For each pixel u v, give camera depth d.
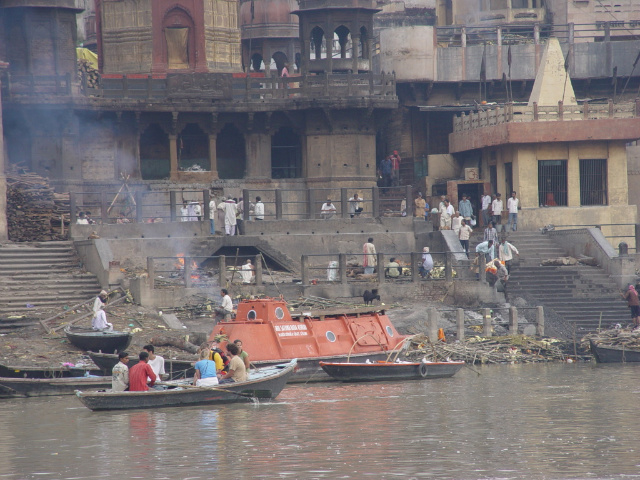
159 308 143.50
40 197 172.38
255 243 169.00
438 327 146.62
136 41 199.00
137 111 192.50
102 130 193.12
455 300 157.38
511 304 157.00
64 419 91.69
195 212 171.12
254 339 116.81
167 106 193.88
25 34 188.62
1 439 81.94
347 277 162.88
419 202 187.12
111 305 141.50
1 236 163.62
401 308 151.50
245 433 82.25
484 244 163.00
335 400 102.19
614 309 155.75
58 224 171.38
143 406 96.81
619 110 193.50
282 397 105.00
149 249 161.88
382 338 127.38
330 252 173.38
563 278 164.00
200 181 198.25
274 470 67.81
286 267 169.25
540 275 164.75
